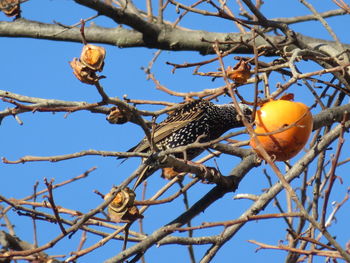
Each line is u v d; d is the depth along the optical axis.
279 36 10.24
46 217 7.55
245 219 5.98
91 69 6.05
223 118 10.25
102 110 7.88
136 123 7.09
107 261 7.38
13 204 7.39
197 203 8.45
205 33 10.41
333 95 9.42
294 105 6.61
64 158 6.74
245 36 10.19
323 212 5.89
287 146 6.54
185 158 6.99
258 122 6.58
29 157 6.76
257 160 8.95
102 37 10.53
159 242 7.69
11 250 6.79
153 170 8.87
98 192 7.00
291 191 5.83
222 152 9.17
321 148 8.07
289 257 8.18
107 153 6.88
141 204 7.48
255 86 6.48
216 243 7.93
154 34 10.36
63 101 7.66
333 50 8.76
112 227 8.07
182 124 10.11
